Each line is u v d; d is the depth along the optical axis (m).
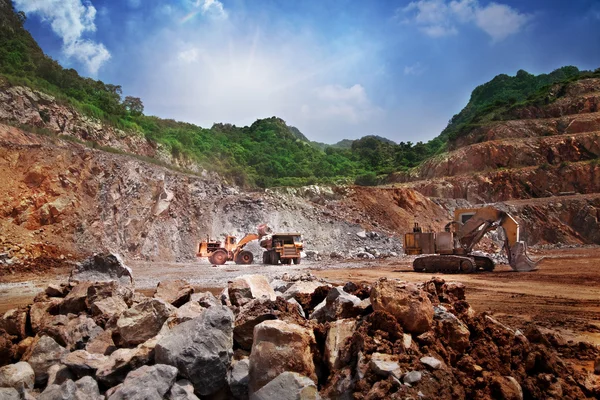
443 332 5.77
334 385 5.12
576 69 135.00
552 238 57.59
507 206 59.91
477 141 83.75
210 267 25.52
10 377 5.18
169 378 4.64
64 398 4.52
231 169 60.19
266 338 5.32
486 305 12.42
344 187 48.81
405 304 5.76
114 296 7.95
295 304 7.38
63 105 40.41
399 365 4.98
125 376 5.20
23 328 7.09
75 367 5.38
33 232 23.98
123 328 6.12
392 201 49.19
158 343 5.20
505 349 5.63
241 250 29.00
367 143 112.56
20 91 36.66
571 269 23.73
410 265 27.09
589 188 66.50
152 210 32.00
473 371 5.20
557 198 62.84
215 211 37.19
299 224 39.16
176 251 31.58
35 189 25.89
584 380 5.67
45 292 8.30
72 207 26.28
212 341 5.17
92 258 11.76
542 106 86.56
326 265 27.19
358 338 5.48
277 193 42.78
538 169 69.38
